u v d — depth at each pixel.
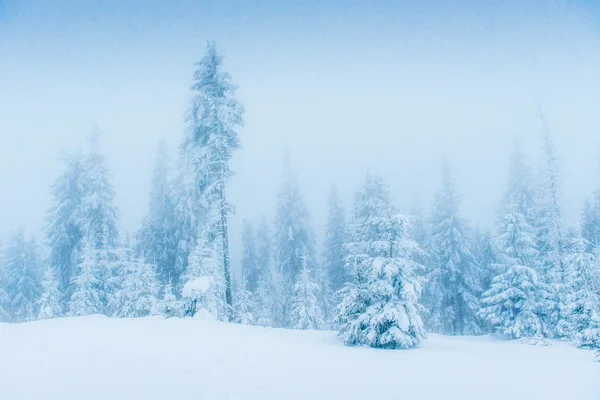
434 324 30.20
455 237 31.28
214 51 23.11
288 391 6.83
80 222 30.05
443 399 6.79
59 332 11.40
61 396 6.09
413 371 8.78
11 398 5.92
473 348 13.78
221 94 22.69
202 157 22.02
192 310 16.69
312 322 25.92
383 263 13.62
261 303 34.69
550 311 21.48
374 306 13.20
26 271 35.66
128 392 6.36
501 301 22.58
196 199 24.12
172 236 32.25
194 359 8.55
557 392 7.45
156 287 24.58
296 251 37.00
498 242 24.45
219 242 22.70
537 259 25.73
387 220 14.41
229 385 6.95
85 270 25.14
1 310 32.62
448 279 31.36
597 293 17.72
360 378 7.94
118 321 14.48
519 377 8.57
